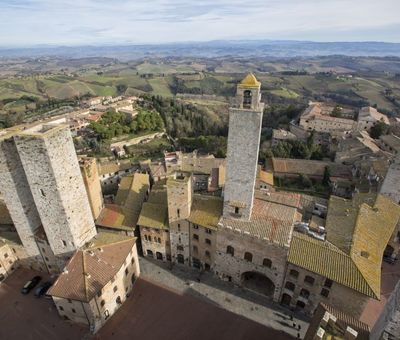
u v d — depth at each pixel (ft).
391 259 203.82
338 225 178.19
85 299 143.95
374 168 275.18
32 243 183.52
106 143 455.22
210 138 463.01
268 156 370.94
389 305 107.76
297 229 177.06
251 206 167.02
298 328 159.02
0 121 588.09
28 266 199.21
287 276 162.91
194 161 336.49
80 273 154.20
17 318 165.58
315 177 326.44
